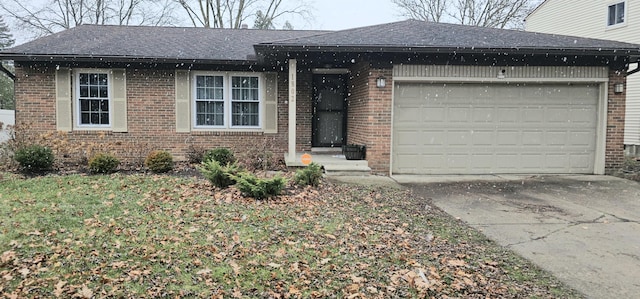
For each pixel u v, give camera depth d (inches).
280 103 471.8
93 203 245.6
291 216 229.9
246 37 553.3
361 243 191.6
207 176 299.4
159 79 452.1
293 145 390.3
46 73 436.8
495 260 177.0
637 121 629.3
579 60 394.3
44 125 440.5
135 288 141.7
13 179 324.8
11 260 158.4
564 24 750.5
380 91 383.9
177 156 458.9
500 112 403.9
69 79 438.6
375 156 387.9
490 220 241.3
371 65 381.1
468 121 402.0
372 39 376.5
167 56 434.3
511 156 407.8
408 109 396.5
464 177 387.2
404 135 397.7
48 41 460.8
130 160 440.8
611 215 254.7
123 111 448.8
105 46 456.4
